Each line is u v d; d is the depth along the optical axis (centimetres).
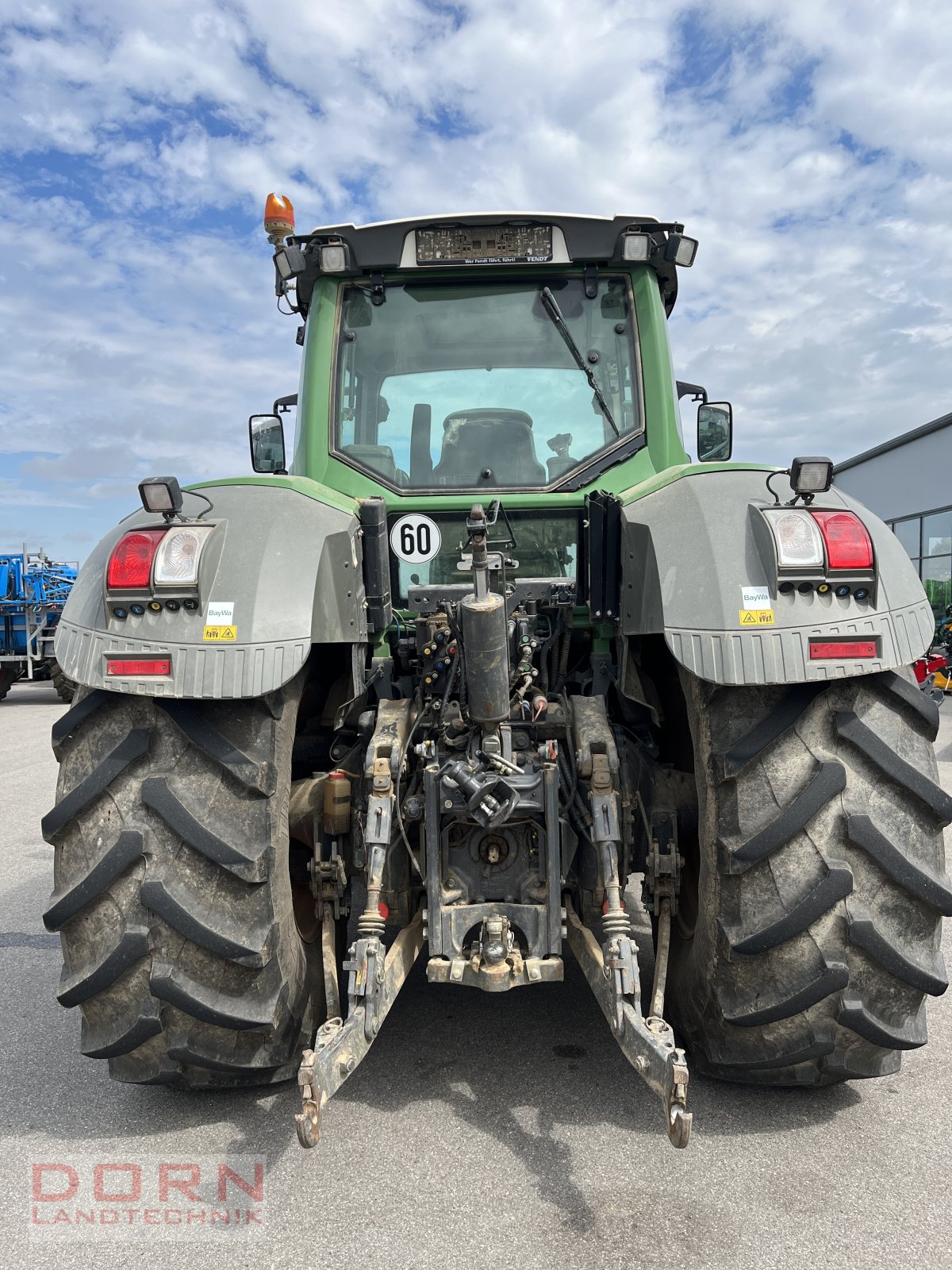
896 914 214
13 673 1689
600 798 238
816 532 214
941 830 220
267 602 215
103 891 213
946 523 1905
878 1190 210
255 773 214
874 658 210
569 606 281
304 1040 245
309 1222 201
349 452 328
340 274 330
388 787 239
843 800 213
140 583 213
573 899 264
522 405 327
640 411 325
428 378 329
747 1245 192
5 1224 204
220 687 208
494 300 332
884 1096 252
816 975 212
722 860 216
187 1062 223
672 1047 192
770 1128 236
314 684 281
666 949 247
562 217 321
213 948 211
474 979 231
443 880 246
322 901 257
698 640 212
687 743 270
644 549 236
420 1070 269
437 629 266
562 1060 275
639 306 329
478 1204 206
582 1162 222
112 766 215
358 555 259
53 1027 309
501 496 308
